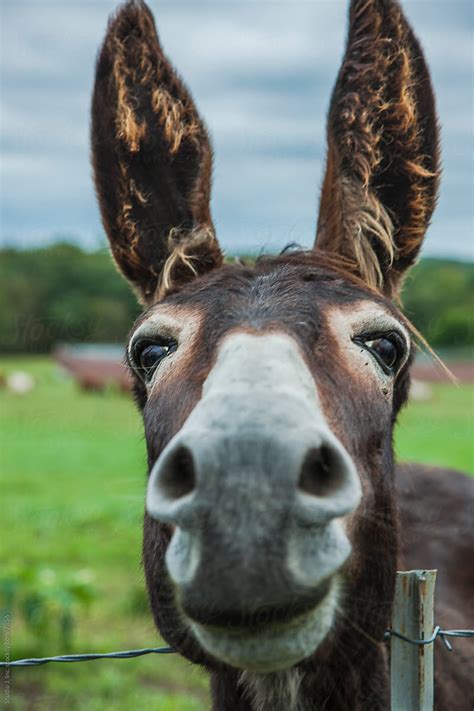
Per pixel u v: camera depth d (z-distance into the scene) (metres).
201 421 1.76
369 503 2.27
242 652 1.83
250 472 1.69
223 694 2.71
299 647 1.83
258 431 1.70
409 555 4.14
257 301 2.29
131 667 6.70
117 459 14.48
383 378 2.39
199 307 2.38
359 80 2.96
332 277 2.49
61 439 16.19
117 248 3.12
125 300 23.05
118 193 3.08
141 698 6.08
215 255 2.98
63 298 24.86
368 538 2.29
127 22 3.06
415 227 3.03
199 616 1.79
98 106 3.07
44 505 11.27
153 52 3.08
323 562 1.75
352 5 2.94
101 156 3.08
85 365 24.19
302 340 2.13
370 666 2.62
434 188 3.04
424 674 2.54
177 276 2.97
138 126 3.06
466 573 4.16
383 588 2.42
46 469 13.81
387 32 2.97
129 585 8.43
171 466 1.80
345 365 2.23
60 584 7.16
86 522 10.48
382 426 2.35
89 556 9.41
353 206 2.98
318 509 1.71
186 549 1.78
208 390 1.89
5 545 9.52
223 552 1.69
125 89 3.06
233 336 2.04
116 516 10.51
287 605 1.74
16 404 20.39
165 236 3.14
